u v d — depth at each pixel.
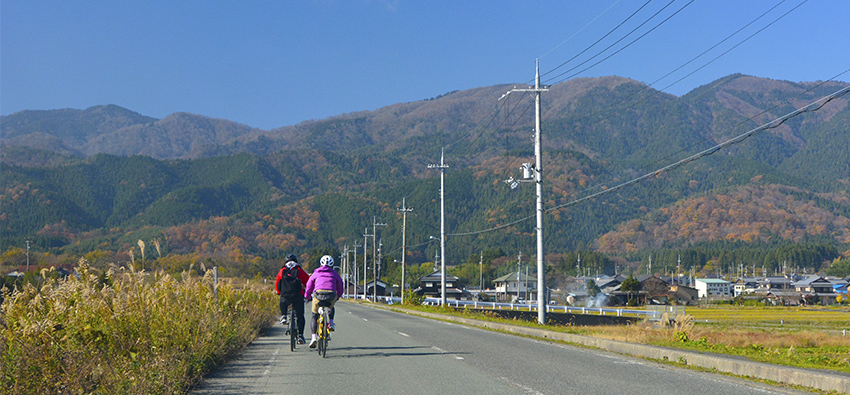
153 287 11.83
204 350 10.48
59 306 8.61
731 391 8.80
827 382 8.95
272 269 133.50
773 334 30.25
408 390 8.68
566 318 36.09
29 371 6.83
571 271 166.00
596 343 16.39
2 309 7.84
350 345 15.20
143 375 7.89
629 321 37.31
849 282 138.88
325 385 9.09
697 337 19.42
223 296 16.23
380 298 93.25
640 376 10.16
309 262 159.00
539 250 28.98
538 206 29.30
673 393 8.54
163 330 10.04
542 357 12.81
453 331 21.12
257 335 17.67
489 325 26.44
